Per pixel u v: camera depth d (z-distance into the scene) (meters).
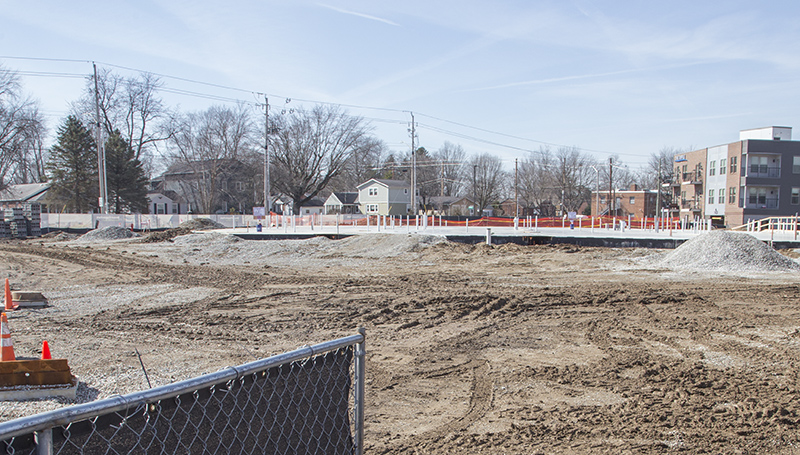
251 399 2.44
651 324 10.44
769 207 58.00
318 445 2.80
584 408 6.04
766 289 14.61
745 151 57.81
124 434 1.99
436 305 12.41
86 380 6.77
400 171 100.75
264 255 24.56
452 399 6.43
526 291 14.39
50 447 1.77
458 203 86.81
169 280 16.70
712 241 20.52
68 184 57.56
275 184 66.81
